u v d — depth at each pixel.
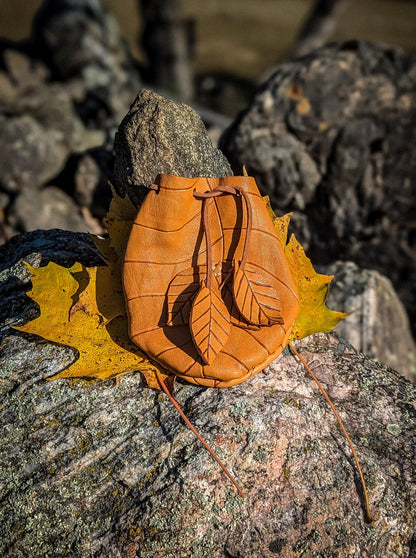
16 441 0.31
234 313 0.33
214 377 0.31
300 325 0.36
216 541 0.29
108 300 0.35
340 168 0.66
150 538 0.29
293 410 0.33
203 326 0.31
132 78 1.61
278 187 0.68
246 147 0.67
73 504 0.30
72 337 0.34
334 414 0.33
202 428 0.31
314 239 0.71
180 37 1.66
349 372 0.36
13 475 0.30
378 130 0.66
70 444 0.31
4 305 0.39
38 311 0.38
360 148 0.66
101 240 0.37
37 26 1.44
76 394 0.33
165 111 0.37
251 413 0.32
